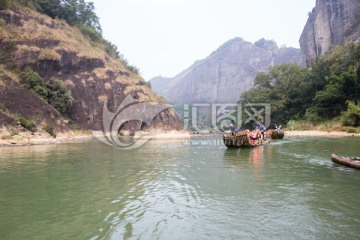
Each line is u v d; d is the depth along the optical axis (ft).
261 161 57.00
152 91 273.13
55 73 201.05
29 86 165.37
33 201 29.99
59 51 207.62
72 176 43.01
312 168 48.32
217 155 68.49
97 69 225.76
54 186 36.47
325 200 29.78
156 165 53.62
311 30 353.92
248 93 261.24
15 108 131.64
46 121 143.33
